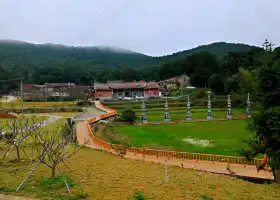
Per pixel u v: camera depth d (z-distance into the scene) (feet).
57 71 512.22
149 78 526.16
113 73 533.14
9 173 67.31
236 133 163.32
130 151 109.70
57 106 296.10
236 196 56.70
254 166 87.76
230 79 342.44
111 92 381.60
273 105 70.18
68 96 367.86
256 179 78.48
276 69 68.59
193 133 167.22
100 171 72.33
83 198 51.42
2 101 329.93
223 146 127.03
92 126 187.11
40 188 56.08
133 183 62.18
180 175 71.97
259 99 74.18
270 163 71.00
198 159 98.73
